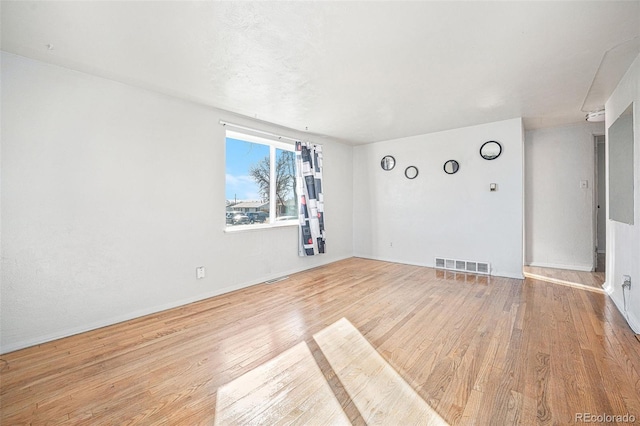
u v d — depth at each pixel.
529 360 2.03
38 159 2.36
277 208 4.59
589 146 4.51
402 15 1.82
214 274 3.56
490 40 2.11
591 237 4.54
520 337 2.37
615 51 2.28
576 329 2.50
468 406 1.59
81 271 2.57
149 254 2.99
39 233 2.36
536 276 4.27
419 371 1.92
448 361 2.04
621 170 2.85
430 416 1.52
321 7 1.74
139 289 2.92
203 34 2.01
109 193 2.73
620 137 2.86
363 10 1.77
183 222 3.27
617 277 3.09
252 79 2.73
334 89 2.98
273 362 2.06
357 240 5.94
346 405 1.62
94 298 2.64
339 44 2.15
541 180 4.86
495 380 1.81
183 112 3.26
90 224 2.62
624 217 2.77
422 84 2.88
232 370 1.96
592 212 4.52
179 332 2.55
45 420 1.51
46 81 2.39
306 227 4.70
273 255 4.31
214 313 2.99
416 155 5.09
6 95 2.22
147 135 2.97
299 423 1.49
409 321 2.73
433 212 4.93
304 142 4.75
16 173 2.26
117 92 2.77
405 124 4.35
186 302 3.28
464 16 1.84
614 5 1.74
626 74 2.65
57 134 2.44
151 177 3.01
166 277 3.12
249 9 1.76
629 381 1.77
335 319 2.80
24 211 2.30
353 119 4.04
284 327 2.64
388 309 3.04
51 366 2.02
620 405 1.57
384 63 2.44
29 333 2.31
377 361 2.06
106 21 1.86
